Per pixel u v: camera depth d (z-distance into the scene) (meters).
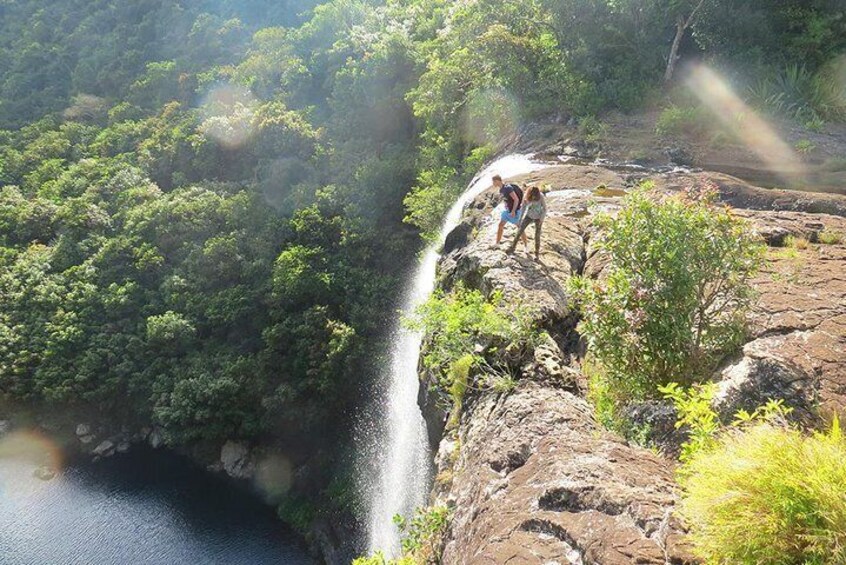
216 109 36.81
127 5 55.16
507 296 7.70
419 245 25.47
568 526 3.92
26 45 54.56
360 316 24.08
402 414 15.90
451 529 5.29
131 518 21.56
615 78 18.27
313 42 38.44
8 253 29.80
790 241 8.64
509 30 19.64
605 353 5.93
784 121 16.11
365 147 31.08
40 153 40.31
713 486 3.24
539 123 17.92
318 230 26.89
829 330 6.07
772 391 5.40
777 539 2.90
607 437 5.04
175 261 28.50
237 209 28.80
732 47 17.89
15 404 25.72
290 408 22.89
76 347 26.06
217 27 48.19
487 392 6.55
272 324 25.41
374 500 19.22
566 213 10.96
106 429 25.73
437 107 22.66
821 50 17.58
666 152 14.92
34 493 22.70
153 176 35.97
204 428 23.25
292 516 21.59
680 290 5.62
